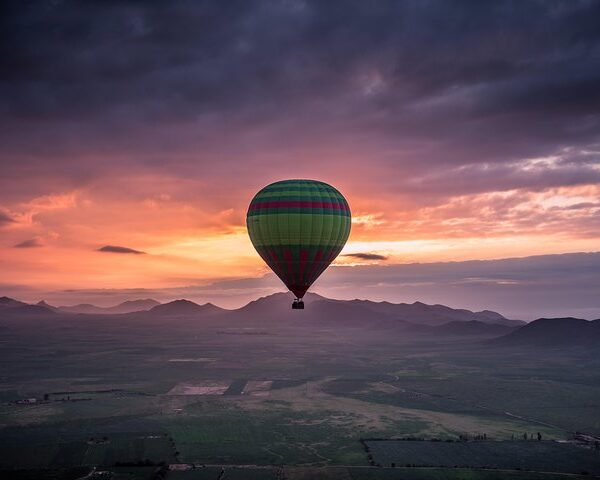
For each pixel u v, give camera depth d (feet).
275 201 408.05
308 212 404.36
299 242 407.85
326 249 414.21
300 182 416.05
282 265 417.08
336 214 411.75
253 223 416.46
